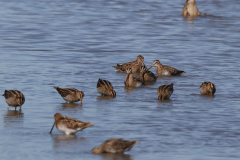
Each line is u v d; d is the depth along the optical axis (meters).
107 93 22.52
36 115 19.00
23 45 35.75
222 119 18.66
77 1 60.81
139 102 21.50
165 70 28.67
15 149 15.06
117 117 18.80
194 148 15.34
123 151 14.71
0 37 38.62
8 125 17.58
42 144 15.59
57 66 29.30
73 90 20.91
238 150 15.22
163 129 17.28
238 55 33.44
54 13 51.72
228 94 23.20
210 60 31.94
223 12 54.41
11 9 53.69
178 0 63.28
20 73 26.83
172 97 22.62
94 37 39.53
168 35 41.06
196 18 50.38
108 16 50.41
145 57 33.09
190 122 18.19
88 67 29.56
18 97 19.45
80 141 15.92
